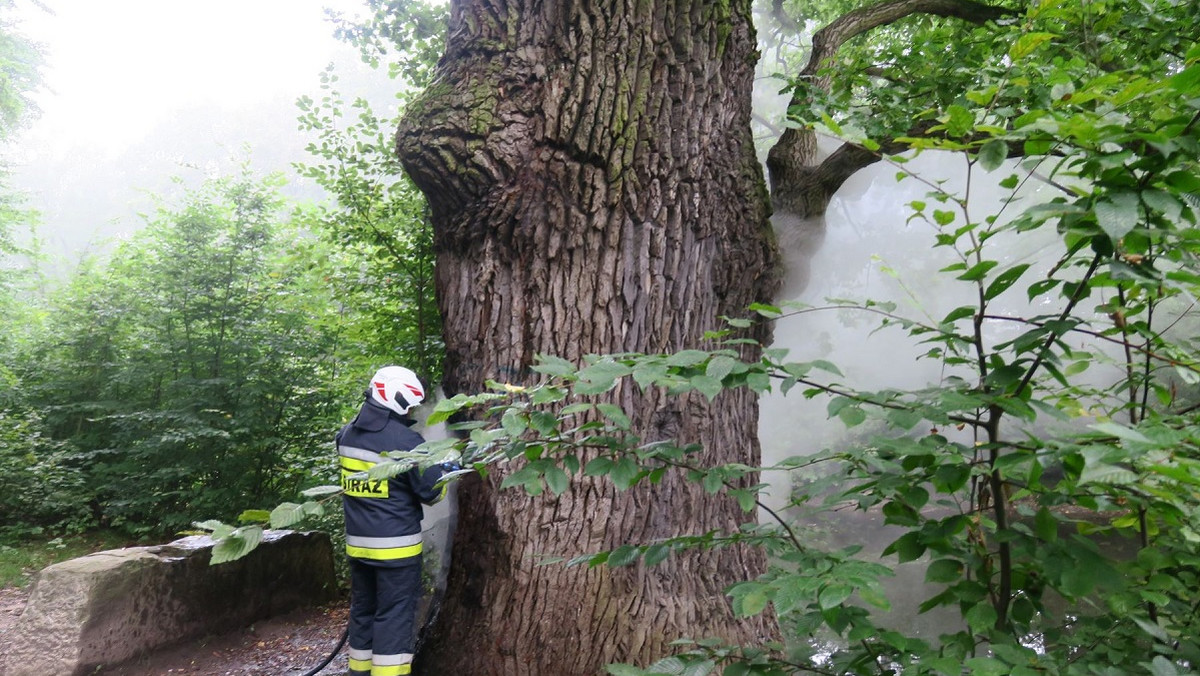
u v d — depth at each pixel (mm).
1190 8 4168
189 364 9234
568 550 3129
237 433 8320
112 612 4301
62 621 4160
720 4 3467
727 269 3467
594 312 3238
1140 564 1473
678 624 3123
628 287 3264
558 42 3311
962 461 1338
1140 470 1194
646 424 3150
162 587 4602
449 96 3395
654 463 2557
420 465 1452
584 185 3254
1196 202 1201
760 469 1553
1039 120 1202
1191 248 1319
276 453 8555
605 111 3264
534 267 3268
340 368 8680
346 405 8445
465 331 3383
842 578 1197
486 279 3326
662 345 3279
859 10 6098
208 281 9016
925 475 1438
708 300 3412
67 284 12328
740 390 3502
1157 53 4418
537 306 3254
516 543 3168
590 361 1464
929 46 5664
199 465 8547
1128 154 1153
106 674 4242
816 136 5898
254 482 8625
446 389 3498
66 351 10625
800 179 5590
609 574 3129
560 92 3279
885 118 5223
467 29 3502
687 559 3285
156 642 4531
